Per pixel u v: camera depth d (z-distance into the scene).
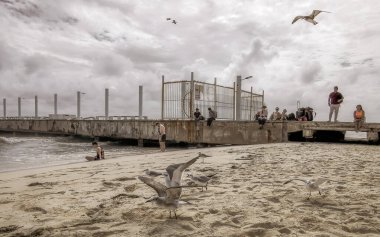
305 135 21.67
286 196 5.94
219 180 7.66
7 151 24.89
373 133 19.45
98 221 4.67
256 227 4.25
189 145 27.83
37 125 48.62
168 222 4.52
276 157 12.28
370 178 7.60
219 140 24.27
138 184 7.36
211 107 27.02
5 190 7.25
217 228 4.24
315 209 5.05
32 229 4.31
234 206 5.27
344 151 14.52
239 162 11.05
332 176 7.89
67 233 4.15
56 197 6.25
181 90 26.41
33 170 11.15
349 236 3.88
